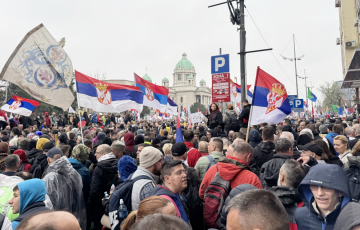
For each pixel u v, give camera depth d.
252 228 1.56
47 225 1.56
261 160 5.18
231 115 9.20
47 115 21.16
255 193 1.71
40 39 6.44
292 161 3.01
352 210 1.73
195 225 4.06
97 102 7.85
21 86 6.11
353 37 23.77
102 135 8.38
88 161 6.16
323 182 1.93
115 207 3.47
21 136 10.05
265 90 6.51
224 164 3.66
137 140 7.40
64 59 6.72
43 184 3.13
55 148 4.53
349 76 12.98
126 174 4.18
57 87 6.57
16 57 6.11
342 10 24.17
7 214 3.44
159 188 3.18
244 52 9.66
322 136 7.68
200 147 5.79
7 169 4.88
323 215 2.06
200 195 3.96
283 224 1.57
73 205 4.25
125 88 8.49
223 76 9.49
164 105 11.00
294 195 2.68
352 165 3.26
